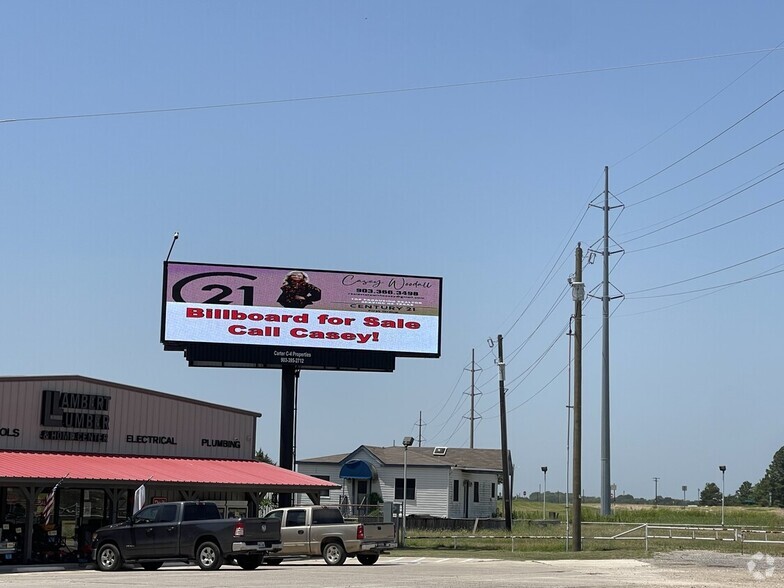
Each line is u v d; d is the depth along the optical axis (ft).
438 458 237.25
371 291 167.22
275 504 183.32
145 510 103.50
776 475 524.11
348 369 165.68
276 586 78.13
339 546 115.75
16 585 80.23
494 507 250.16
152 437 141.69
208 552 100.68
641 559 124.16
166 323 159.63
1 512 118.93
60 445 128.77
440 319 168.45
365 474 226.38
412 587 77.87
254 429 157.79
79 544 117.08
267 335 162.61
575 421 142.10
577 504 140.56
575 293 144.05
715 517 237.45
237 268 163.43
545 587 78.89
